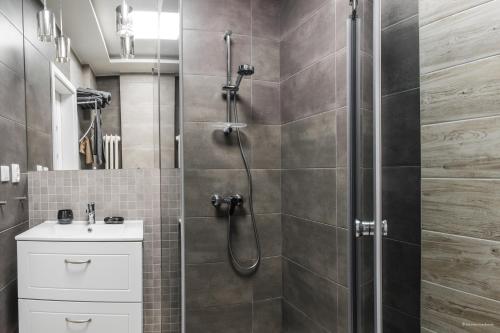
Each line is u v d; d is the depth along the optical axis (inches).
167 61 62.7
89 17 72.7
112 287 59.0
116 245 58.9
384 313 34.9
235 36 49.9
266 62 50.0
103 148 74.3
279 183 49.9
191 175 48.2
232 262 49.1
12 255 64.1
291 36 48.9
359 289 37.2
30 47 71.2
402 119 35.6
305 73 47.1
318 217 45.8
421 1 37.1
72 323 58.6
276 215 49.7
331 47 44.4
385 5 35.4
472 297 34.9
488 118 33.6
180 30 48.6
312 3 46.2
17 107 67.5
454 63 36.0
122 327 59.2
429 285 36.8
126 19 72.2
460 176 35.7
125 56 74.2
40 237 58.2
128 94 74.6
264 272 49.5
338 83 43.0
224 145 49.1
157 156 75.6
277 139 49.9
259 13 50.2
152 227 75.4
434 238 36.7
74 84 73.1
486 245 34.0
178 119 50.8
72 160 73.5
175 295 58.7
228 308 48.7
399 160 35.7
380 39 34.2
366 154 36.1
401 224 35.9
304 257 47.4
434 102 36.7
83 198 73.8
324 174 44.9
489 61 33.6
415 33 36.7
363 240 36.6
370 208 35.7
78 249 58.5
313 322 45.7
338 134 43.5
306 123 47.4
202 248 48.3
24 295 58.1
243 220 49.3
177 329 56.9
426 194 36.6
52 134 72.6
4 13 63.0
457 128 35.8
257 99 49.8
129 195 74.9
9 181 63.5
